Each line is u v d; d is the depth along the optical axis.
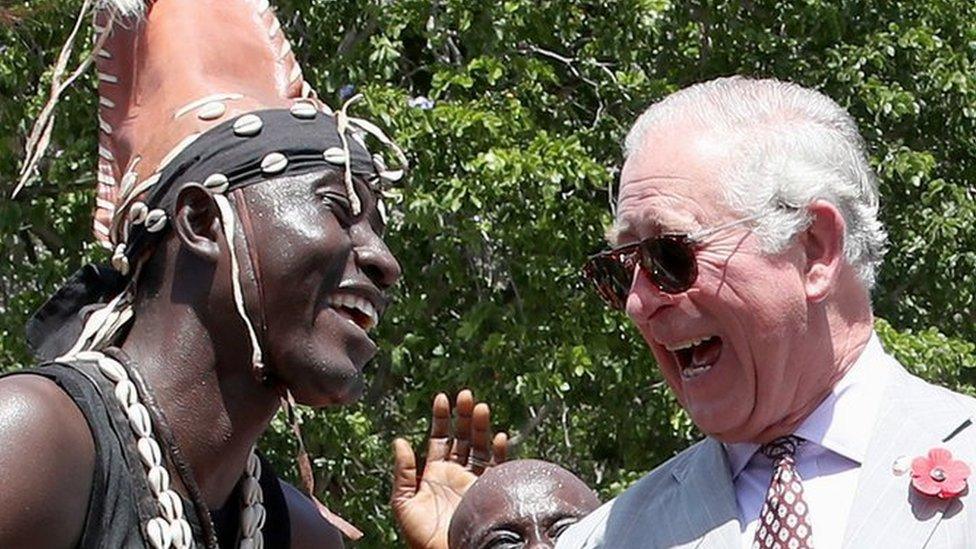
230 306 3.37
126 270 3.47
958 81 12.25
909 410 3.36
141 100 3.62
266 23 3.75
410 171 10.54
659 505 3.54
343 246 3.40
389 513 10.93
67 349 3.60
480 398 10.92
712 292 3.30
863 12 12.34
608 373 11.15
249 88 3.61
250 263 3.37
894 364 3.49
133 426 3.32
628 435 11.26
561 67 12.04
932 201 12.21
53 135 10.59
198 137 3.46
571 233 10.87
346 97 10.62
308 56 11.26
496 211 10.86
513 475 4.64
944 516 3.21
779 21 12.26
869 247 3.45
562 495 4.59
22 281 11.26
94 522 3.25
